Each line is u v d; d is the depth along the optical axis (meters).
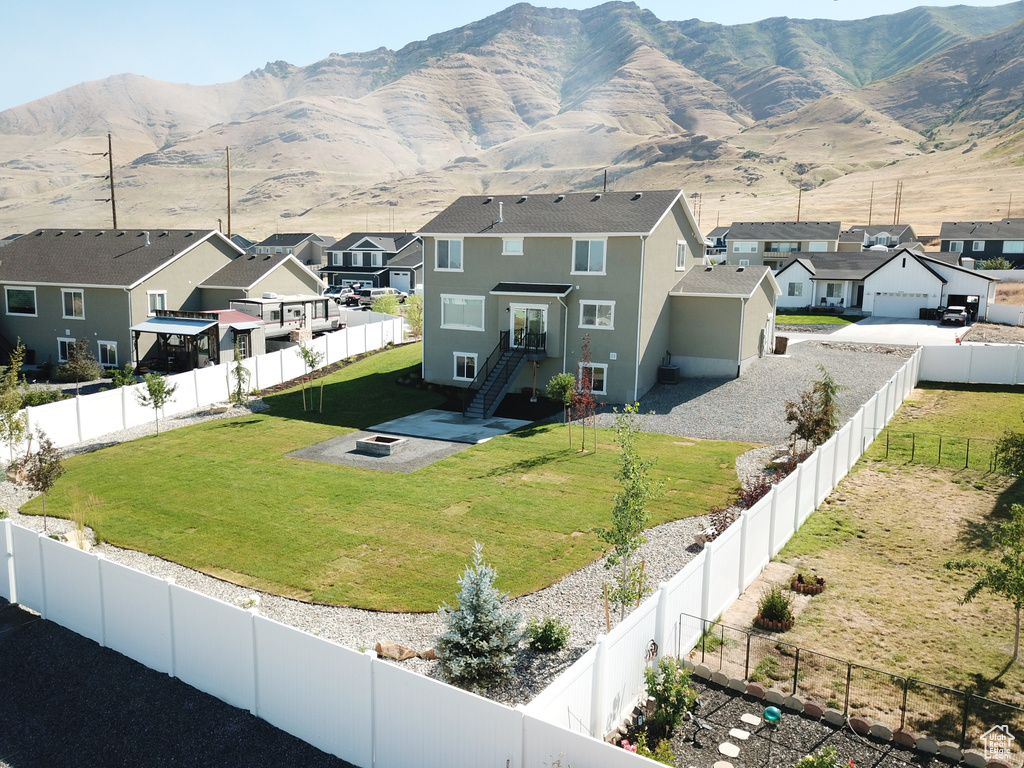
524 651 14.45
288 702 12.16
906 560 17.88
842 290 65.75
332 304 57.66
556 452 28.44
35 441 29.14
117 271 48.19
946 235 89.12
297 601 16.91
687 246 41.22
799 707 12.16
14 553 16.78
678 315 39.34
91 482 25.70
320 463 27.55
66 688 13.63
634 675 12.34
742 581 16.39
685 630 13.94
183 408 36.22
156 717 12.67
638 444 29.16
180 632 13.59
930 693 12.56
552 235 36.59
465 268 39.31
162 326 45.28
